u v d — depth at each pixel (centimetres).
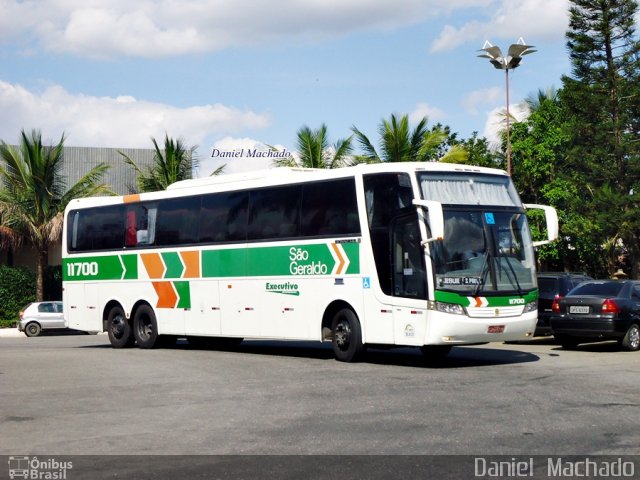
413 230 1703
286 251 1955
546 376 1527
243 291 2056
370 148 3984
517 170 4347
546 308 2411
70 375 1644
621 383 1422
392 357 1981
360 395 1317
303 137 4031
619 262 4869
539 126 4319
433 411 1155
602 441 945
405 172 1728
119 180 4853
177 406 1239
